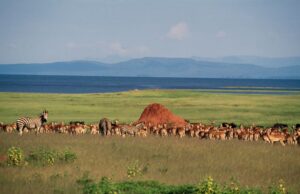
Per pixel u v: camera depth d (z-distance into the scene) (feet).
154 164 215.10
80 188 161.99
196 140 310.24
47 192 155.53
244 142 307.37
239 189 153.79
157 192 155.22
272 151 261.85
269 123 474.08
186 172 197.16
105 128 337.31
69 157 219.41
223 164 217.36
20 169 196.44
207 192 146.00
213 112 580.30
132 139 306.14
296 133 335.26
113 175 185.06
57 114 529.45
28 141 277.44
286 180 185.47
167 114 402.11
